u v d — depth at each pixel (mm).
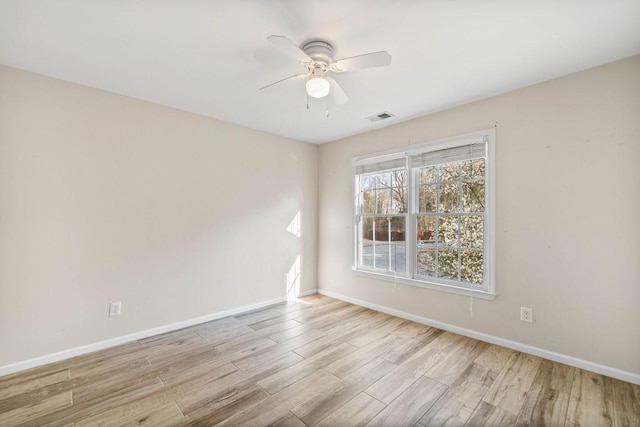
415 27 1836
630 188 2160
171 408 1897
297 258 4387
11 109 2320
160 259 3078
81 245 2619
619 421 1777
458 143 3053
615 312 2215
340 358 2555
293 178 4324
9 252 2303
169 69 2373
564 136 2441
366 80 2520
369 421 1786
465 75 2439
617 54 2133
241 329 3199
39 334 2422
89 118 2666
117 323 2811
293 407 1912
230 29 1868
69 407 1902
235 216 3680
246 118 3484
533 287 2594
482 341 2879
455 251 3154
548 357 2502
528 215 2621
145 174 2982
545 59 2201
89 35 1929
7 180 2299
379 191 3875
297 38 1954
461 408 1902
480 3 1620
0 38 1953
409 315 3482
